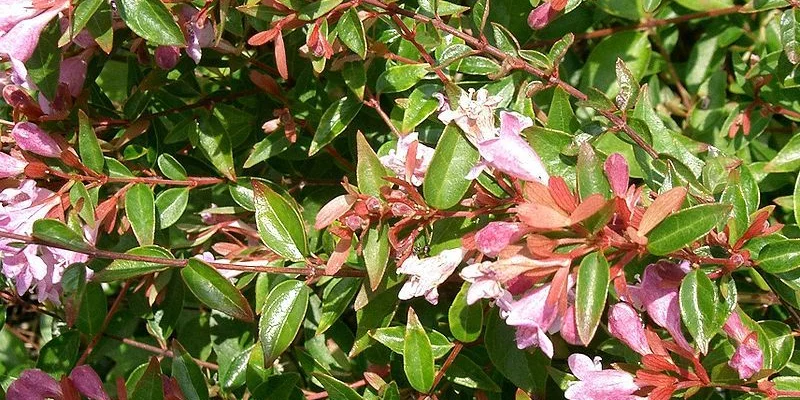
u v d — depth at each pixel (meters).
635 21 0.45
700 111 0.44
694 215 0.27
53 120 0.37
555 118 0.35
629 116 0.34
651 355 0.28
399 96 0.39
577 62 0.46
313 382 0.39
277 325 0.32
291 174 0.42
